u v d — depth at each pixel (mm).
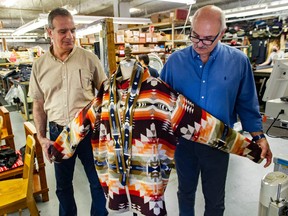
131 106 1068
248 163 2996
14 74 6211
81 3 9070
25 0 8023
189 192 1544
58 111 1656
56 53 1607
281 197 1008
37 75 1662
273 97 1716
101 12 12047
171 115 1081
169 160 1157
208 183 1411
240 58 1258
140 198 1147
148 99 1063
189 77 1297
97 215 1856
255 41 8102
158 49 7477
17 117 5629
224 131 1149
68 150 1400
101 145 1204
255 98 1323
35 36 12227
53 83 1622
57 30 1487
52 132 1719
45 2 8625
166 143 1123
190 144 1383
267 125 1690
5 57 8062
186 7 10648
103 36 3619
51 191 2500
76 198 2381
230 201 2264
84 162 1761
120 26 8914
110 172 1166
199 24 1135
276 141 3572
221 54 1249
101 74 1775
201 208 2162
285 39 7621
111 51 3619
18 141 4070
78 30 4512
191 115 1105
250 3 9406
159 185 1123
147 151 1081
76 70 1626
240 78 1270
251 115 1341
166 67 1417
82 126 1281
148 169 1098
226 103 1264
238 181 2611
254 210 2131
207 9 1147
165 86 1103
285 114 1594
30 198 1721
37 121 1733
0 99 7453
